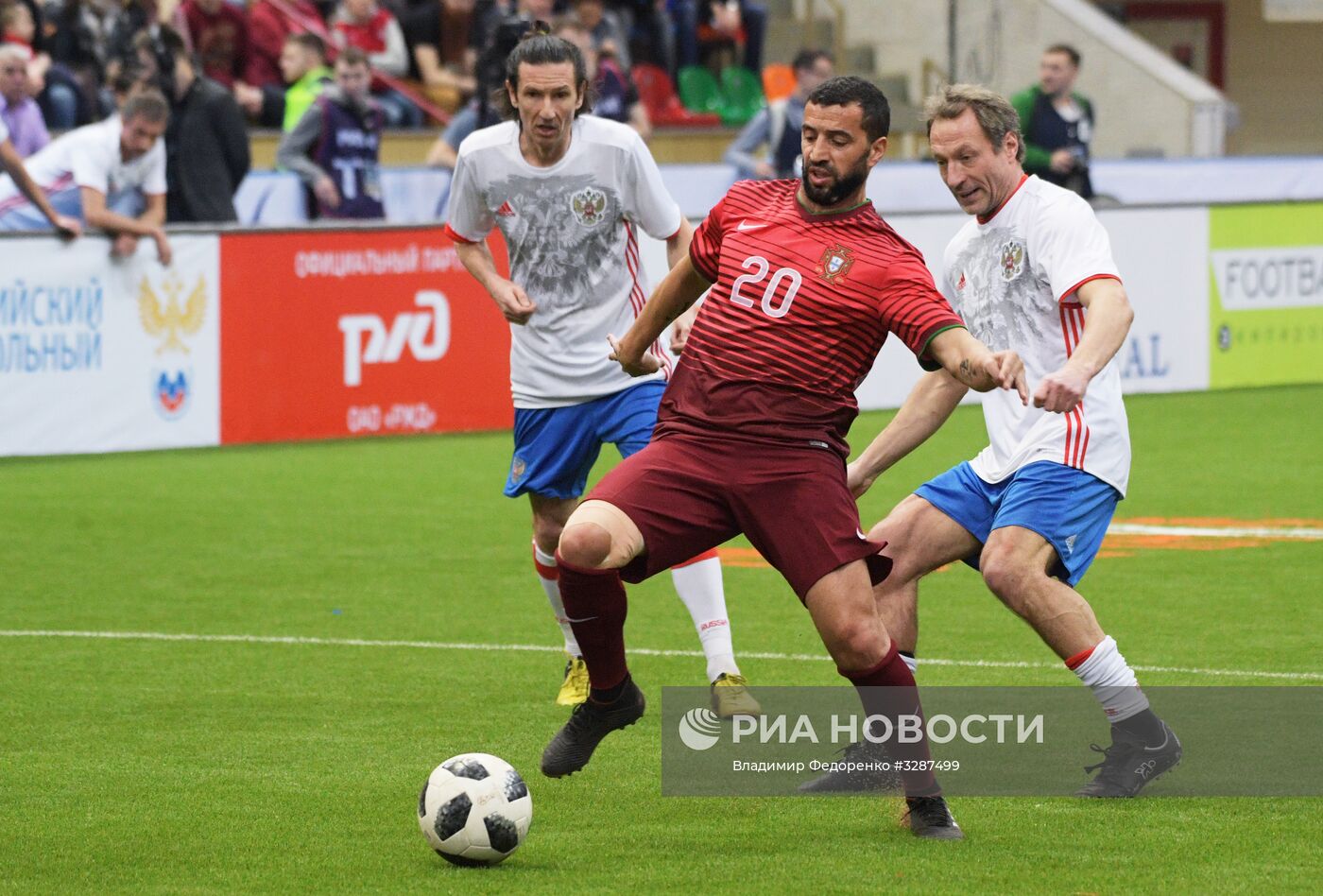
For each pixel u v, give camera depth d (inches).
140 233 1742.1
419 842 675.4
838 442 677.9
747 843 673.6
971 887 615.5
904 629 767.7
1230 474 1672.0
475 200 924.0
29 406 1715.1
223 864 648.4
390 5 2738.7
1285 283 2298.2
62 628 1090.1
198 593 1195.9
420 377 1908.2
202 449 1804.9
